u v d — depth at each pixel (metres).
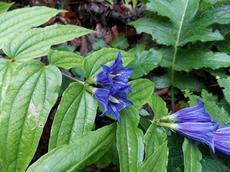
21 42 0.21
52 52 0.21
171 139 0.24
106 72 0.20
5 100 0.18
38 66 0.20
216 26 0.32
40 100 0.19
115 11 0.36
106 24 0.35
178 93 0.31
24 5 0.34
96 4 0.36
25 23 0.22
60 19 0.34
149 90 0.22
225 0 0.31
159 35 0.30
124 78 0.20
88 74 0.21
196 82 0.30
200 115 0.22
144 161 0.20
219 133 0.22
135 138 0.20
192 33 0.29
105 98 0.20
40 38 0.21
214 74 0.29
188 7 0.30
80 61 0.21
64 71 0.26
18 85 0.19
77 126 0.20
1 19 0.22
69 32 0.22
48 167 0.18
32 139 0.18
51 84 0.19
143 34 0.33
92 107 0.20
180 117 0.22
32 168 0.18
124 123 0.21
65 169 0.18
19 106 0.19
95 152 0.19
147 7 0.31
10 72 0.20
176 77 0.30
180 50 0.30
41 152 0.25
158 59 0.27
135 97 0.22
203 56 0.29
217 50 0.33
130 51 0.30
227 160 0.25
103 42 0.31
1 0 0.33
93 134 0.20
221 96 0.31
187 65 0.29
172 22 0.30
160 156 0.20
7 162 0.18
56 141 0.19
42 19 0.23
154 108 0.22
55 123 0.19
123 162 0.20
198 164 0.22
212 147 0.22
